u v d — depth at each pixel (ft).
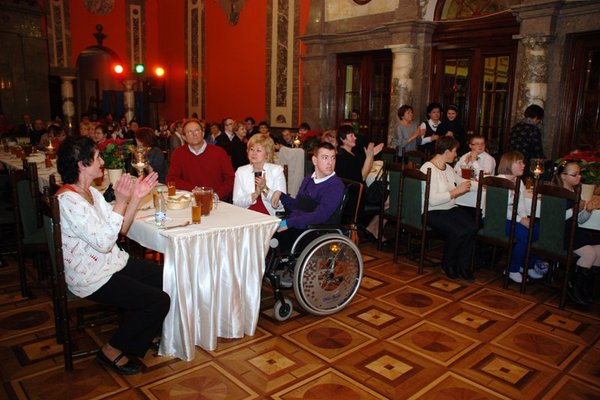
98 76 54.80
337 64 29.58
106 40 43.27
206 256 8.74
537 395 8.16
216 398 7.88
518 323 10.87
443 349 9.65
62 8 40.57
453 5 24.27
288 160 18.67
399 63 24.67
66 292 8.15
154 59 45.75
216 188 13.98
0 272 13.56
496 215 12.94
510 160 13.04
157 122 46.09
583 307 11.80
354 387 8.28
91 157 7.95
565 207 11.27
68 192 7.82
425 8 24.23
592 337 10.27
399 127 21.11
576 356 9.46
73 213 7.64
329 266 10.72
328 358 9.21
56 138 23.73
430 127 21.26
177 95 43.83
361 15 26.94
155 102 44.62
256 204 12.02
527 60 19.89
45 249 11.47
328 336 10.09
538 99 19.84
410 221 14.39
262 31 33.83
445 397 8.05
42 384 8.16
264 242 9.48
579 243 11.69
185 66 42.27
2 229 15.96
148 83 44.09
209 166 13.94
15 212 11.40
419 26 24.30
